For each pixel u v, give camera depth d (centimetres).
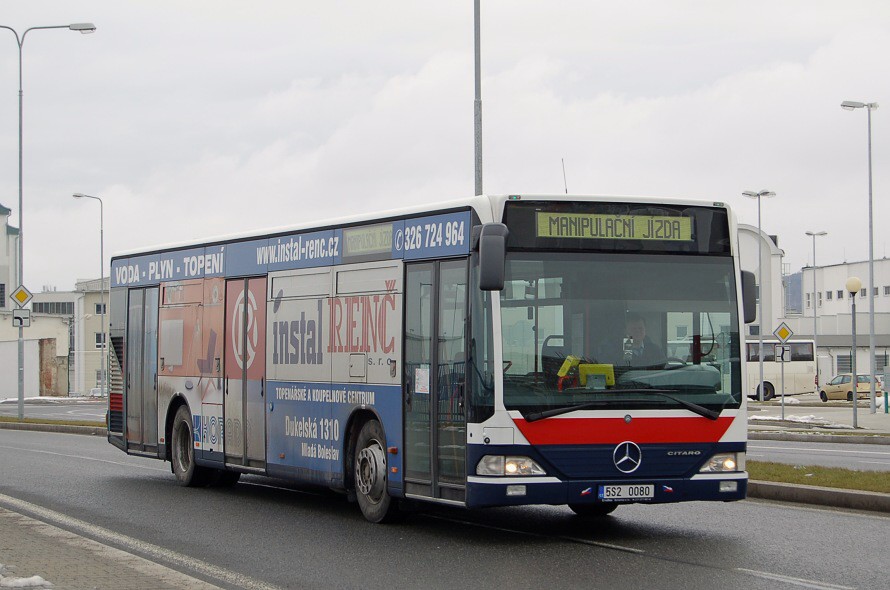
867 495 1439
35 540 1169
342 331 1425
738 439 1206
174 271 1884
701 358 1205
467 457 1169
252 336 1639
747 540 1209
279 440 1560
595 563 1078
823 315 10406
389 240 1346
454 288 1224
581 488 1153
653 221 1214
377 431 1361
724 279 1228
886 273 10600
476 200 1204
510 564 1079
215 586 929
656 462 1175
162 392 1909
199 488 1827
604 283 1189
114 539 1277
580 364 1170
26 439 3186
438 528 1330
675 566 1056
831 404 5941
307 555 1152
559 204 1190
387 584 992
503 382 1151
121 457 2486
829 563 1063
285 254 1566
